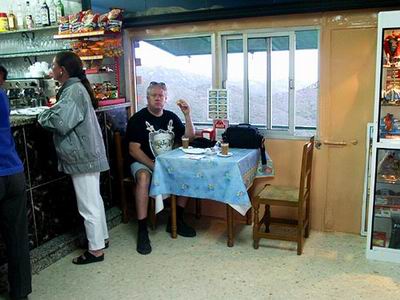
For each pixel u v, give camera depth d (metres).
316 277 2.81
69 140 2.89
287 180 3.60
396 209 3.02
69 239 3.29
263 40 3.51
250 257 3.12
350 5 3.06
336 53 3.25
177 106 4.00
